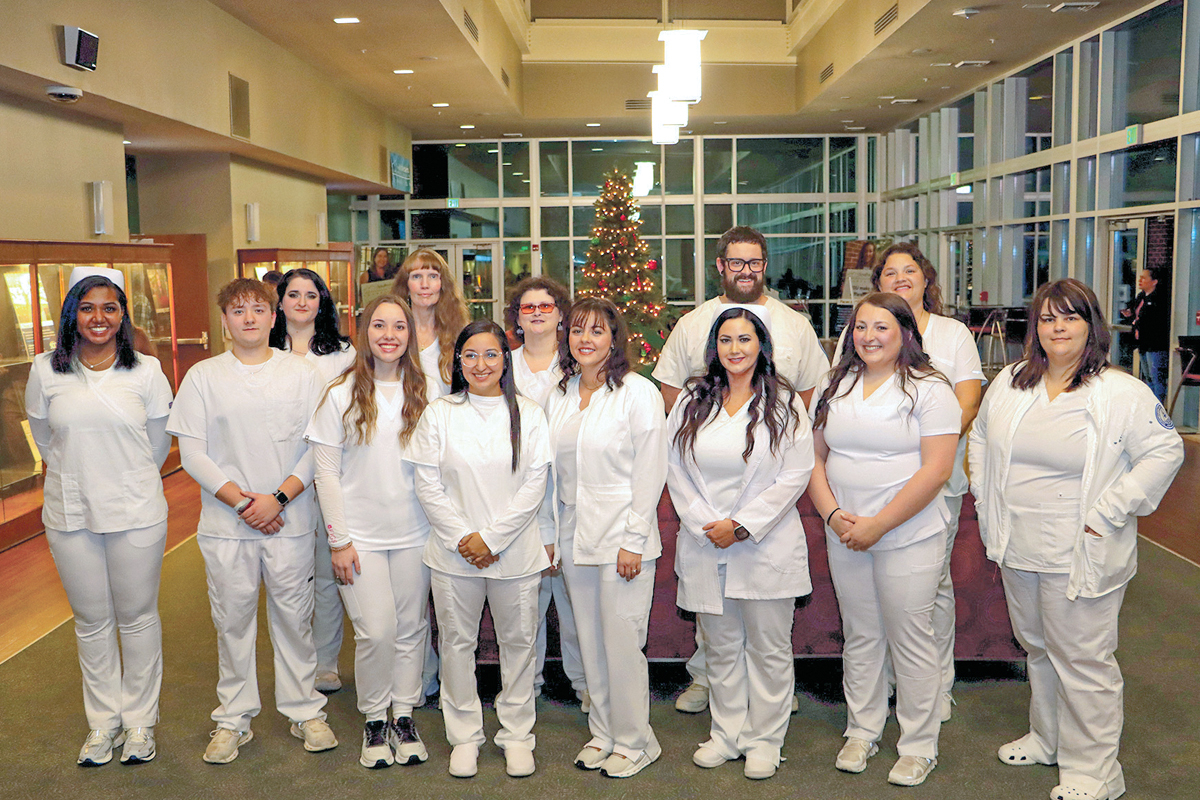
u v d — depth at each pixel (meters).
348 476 3.48
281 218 12.73
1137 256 10.29
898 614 3.29
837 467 3.35
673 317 15.24
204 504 3.51
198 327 11.16
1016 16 10.12
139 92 7.89
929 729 3.34
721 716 3.49
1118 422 3.05
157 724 3.80
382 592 3.46
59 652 4.55
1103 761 3.15
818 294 18.80
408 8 9.69
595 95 16.38
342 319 12.88
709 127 17.62
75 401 3.38
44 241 6.80
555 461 3.46
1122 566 3.09
